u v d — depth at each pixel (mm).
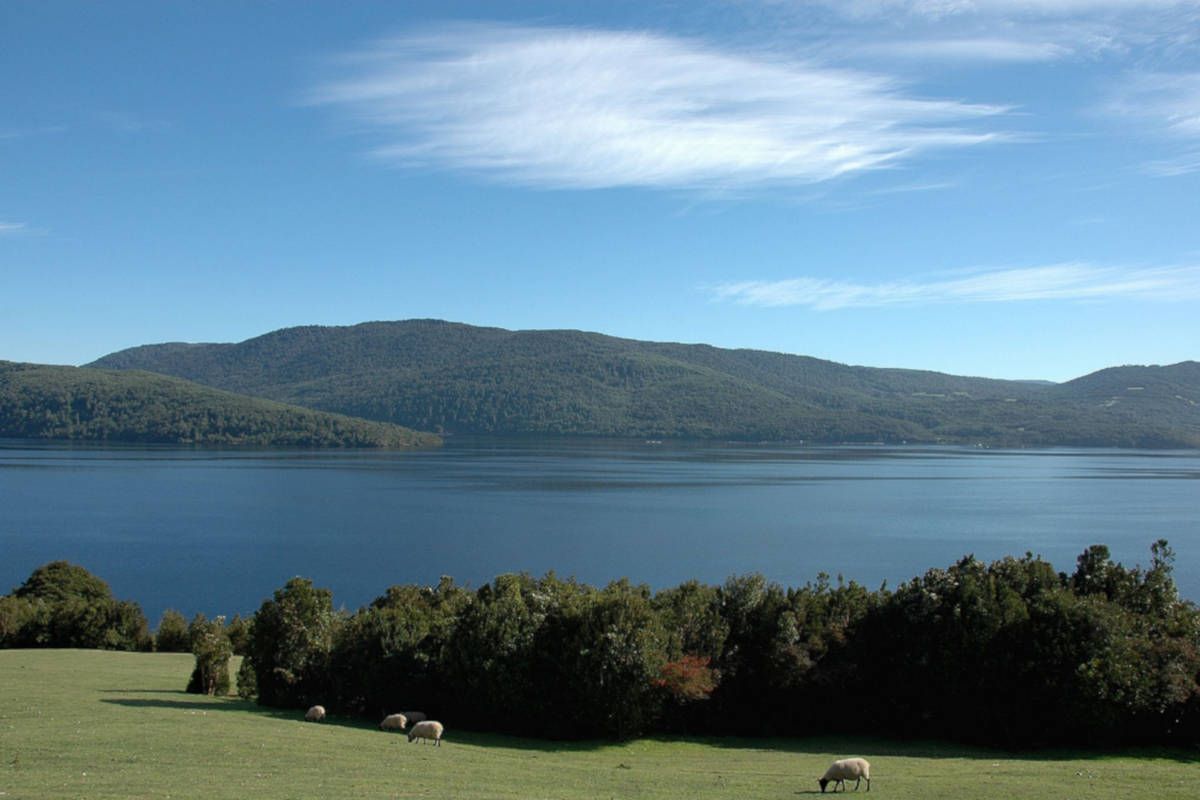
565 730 46531
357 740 38625
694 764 40156
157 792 25953
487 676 46281
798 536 176250
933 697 48656
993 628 46312
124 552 151750
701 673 47719
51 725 36750
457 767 33906
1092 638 44719
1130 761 42219
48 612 81250
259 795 26297
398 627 50062
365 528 183000
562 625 47312
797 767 39656
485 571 137000
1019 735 45906
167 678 58594
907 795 31750
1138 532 180625
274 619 50125
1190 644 47312
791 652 50438
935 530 184875
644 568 140375
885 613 51594
